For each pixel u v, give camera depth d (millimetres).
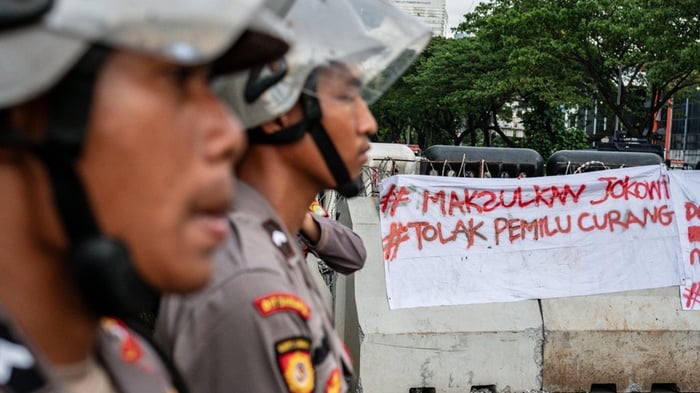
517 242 5176
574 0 26047
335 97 1517
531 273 5176
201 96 729
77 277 693
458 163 6801
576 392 5129
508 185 5152
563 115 31938
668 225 5324
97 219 679
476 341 4961
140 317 1525
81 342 798
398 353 4855
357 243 2396
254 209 1478
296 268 1494
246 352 1324
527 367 5051
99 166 668
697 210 5371
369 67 1645
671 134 56406
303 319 1399
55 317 753
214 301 1341
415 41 1725
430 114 41969
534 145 31656
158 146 681
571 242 5230
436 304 5016
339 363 1516
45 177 667
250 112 1433
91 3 596
